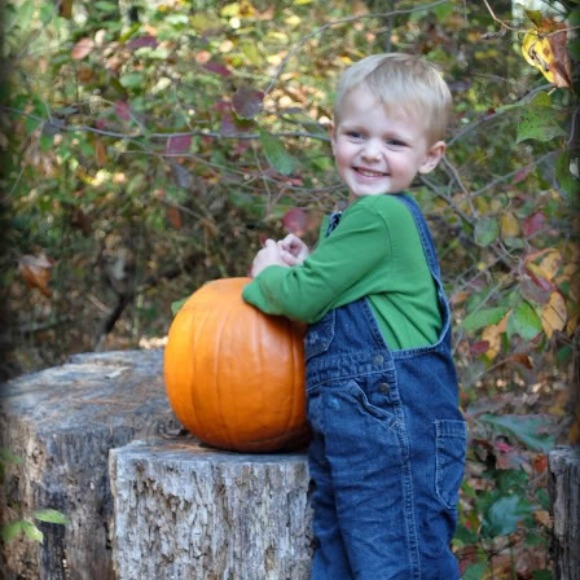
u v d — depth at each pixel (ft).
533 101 11.86
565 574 11.23
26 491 13.75
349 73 10.68
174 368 11.25
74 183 24.00
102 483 13.58
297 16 22.81
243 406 10.79
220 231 27.30
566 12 14.21
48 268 15.48
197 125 19.48
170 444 11.98
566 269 13.84
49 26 20.22
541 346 15.28
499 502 13.42
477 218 15.14
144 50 19.42
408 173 10.57
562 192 14.35
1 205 19.72
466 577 13.34
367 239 10.10
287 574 10.85
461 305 17.24
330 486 10.39
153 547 11.09
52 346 29.17
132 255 29.30
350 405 9.97
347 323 10.14
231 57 20.65
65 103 18.52
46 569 13.65
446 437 10.19
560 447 11.91
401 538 9.87
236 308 11.00
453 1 16.34
